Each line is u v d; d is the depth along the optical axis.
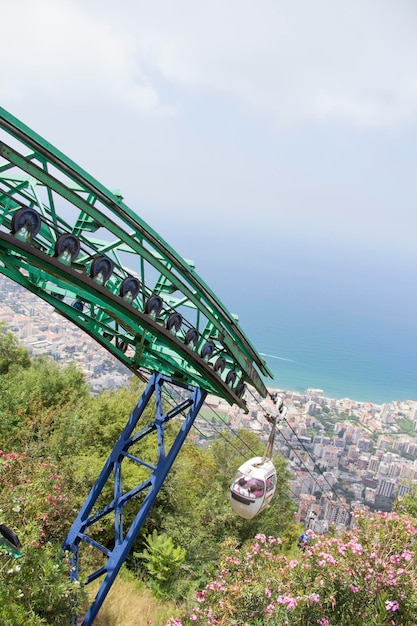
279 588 12.53
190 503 28.14
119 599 17.83
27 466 16.92
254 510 13.44
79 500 19.75
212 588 12.86
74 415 25.73
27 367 38.75
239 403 15.19
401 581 12.73
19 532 12.70
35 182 10.70
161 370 14.91
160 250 11.39
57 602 12.31
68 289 10.93
